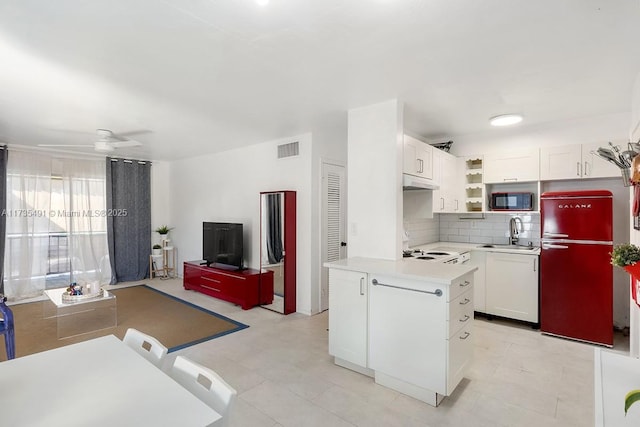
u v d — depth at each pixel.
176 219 6.58
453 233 4.79
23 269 4.93
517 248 4.02
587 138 3.56
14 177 4.88
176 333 3.58
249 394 2.39
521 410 2.20
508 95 2.83
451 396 2.36
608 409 1.04
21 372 1.33
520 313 3.77
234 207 5.32
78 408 1.09
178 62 2.20
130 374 1.32
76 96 2.82
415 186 3.18
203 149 5.34
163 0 1.53
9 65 2.23
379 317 2.50
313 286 4.25
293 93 2.77
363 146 3.09
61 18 1.68
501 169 4.02
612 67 2.26
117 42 1.93
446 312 2.17
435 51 2.04
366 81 2.51
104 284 5.79
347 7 1.58
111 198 5.84
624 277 3.57
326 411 2.19
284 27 1.76
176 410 1.08
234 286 4.57
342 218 4.66
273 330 3.67
